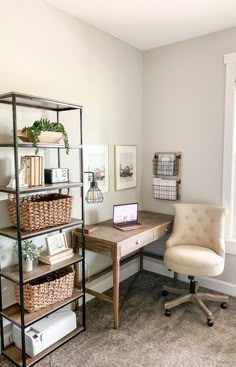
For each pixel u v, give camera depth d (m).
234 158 2.80
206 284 2.99
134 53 3.19
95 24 2.62
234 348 2.04
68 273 2.21
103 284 2.93
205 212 2.80
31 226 1.87
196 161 3.02
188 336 2.19
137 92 3.29
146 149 3.41
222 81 2.77
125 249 2.29
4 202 2.03
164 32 2.79
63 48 2.39
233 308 2.59
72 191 2.56
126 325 2.33
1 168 2.00
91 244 2.37
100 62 2.76
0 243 2.01
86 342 2.11
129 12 2.38
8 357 1.96
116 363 1.90
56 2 2.22
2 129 1.99
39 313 1.93
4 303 2.07
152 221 2.89
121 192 3.16
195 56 2.93
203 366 1.87
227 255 2.85
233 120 2.74
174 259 2.46
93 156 2.76
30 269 1.95
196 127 2.99
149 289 2.97
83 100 2.61
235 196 2.86
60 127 2.05
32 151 2.20
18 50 2.05
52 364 1.89
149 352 2.01
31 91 2.16
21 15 2.06
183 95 3.05
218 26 2.65
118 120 3.04
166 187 3.22
